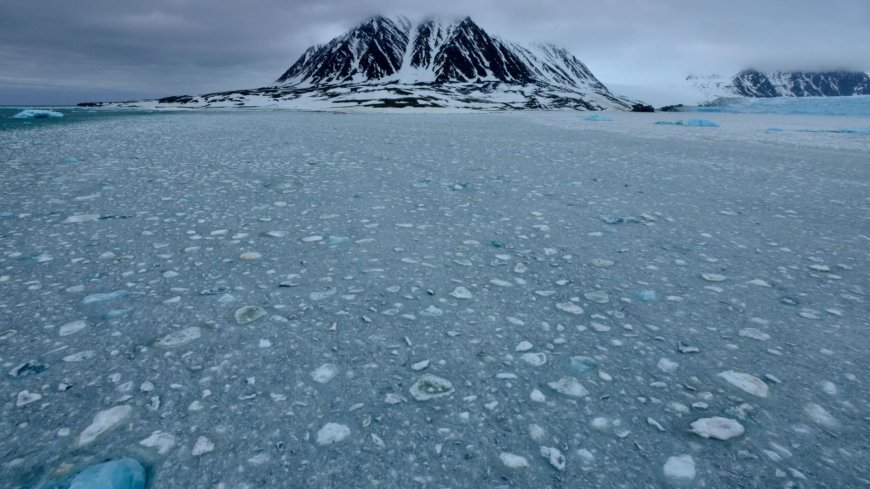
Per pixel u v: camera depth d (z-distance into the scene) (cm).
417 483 236
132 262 524
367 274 506
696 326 400
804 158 1557
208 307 419
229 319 397
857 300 450
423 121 4116
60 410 281
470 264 544
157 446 256
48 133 2100
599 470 246
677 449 260
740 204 854
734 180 1093
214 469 242
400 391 307
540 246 612
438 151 1562
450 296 456
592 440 267
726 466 248
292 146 1659
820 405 295
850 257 575
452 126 3198
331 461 248
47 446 254
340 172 1120
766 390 310
